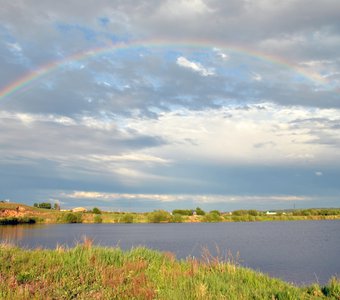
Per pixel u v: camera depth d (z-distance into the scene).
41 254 17.39
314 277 28.53
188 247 51.47
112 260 17.12
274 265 34.81
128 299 11.85
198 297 11.82
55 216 135.00
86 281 13.64
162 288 13.32
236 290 13.24
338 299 12.94
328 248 53.41
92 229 117.25
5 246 18.86
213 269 16.88
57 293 12.02
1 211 132.25
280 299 12.60
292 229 123.38
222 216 162.25
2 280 12.71
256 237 79.31
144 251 19.08
